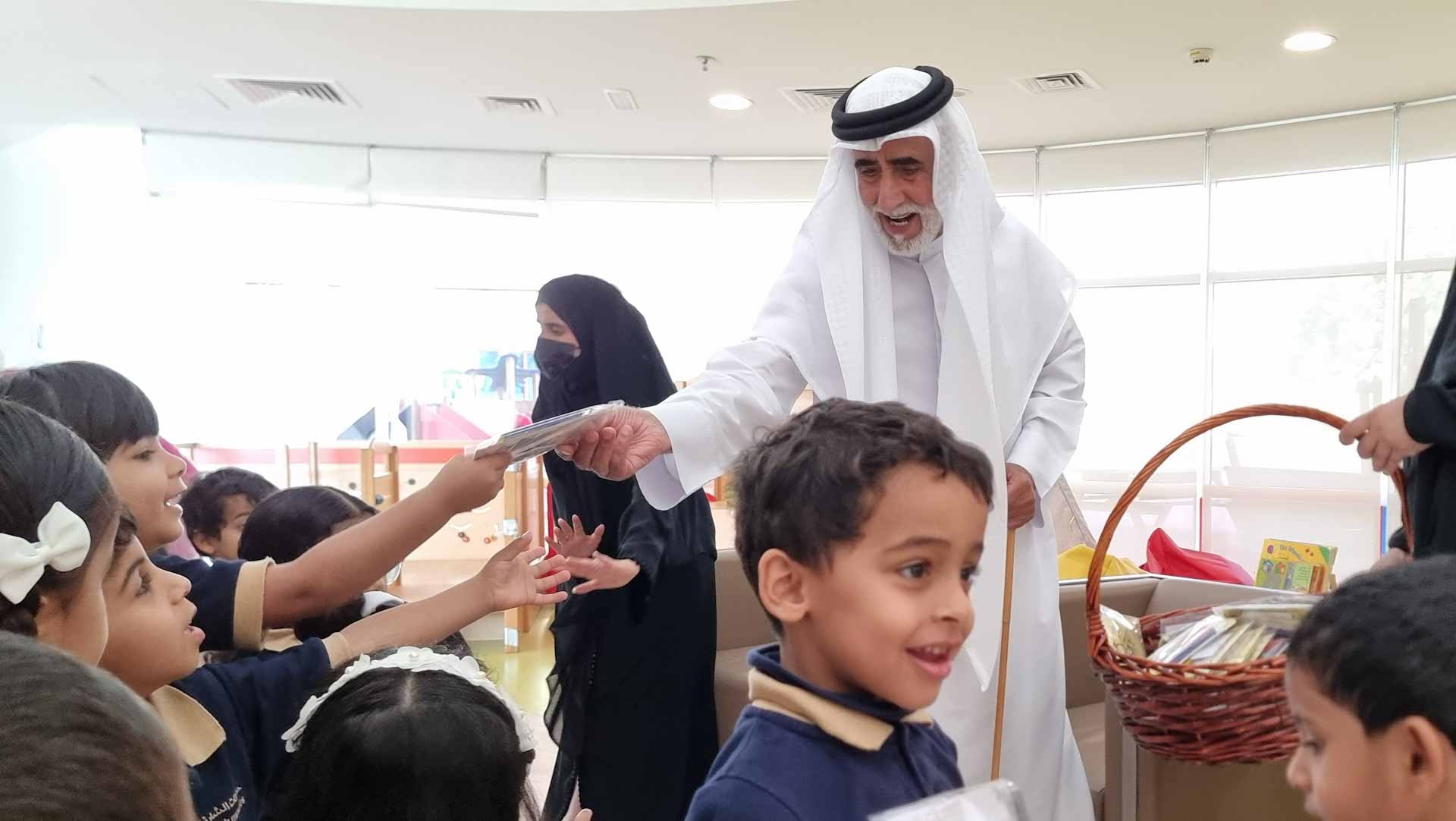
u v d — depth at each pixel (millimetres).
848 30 4531
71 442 970
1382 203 5988
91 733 543
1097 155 6547
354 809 1076
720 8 4293
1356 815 816
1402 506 1645
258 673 1435
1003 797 700
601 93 5469
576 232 6906
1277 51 4828
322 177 6590
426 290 6785
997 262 1904
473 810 1090
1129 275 6664
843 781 892
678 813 2482
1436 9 4289
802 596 915
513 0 4301
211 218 6512
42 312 6441
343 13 4363
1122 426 6734
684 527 2514
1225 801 1688
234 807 1293
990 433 1775
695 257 6988
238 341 6586
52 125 6188
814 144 6520
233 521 2471
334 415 6719
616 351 2701
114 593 1135
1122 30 4543
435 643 1581
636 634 2457
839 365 1894
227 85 5371
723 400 1786
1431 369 1658
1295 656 873
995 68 5055
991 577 1745
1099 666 1462
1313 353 6258
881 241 1907
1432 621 791
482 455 1556
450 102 5648
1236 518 6477
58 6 4297
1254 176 6227
